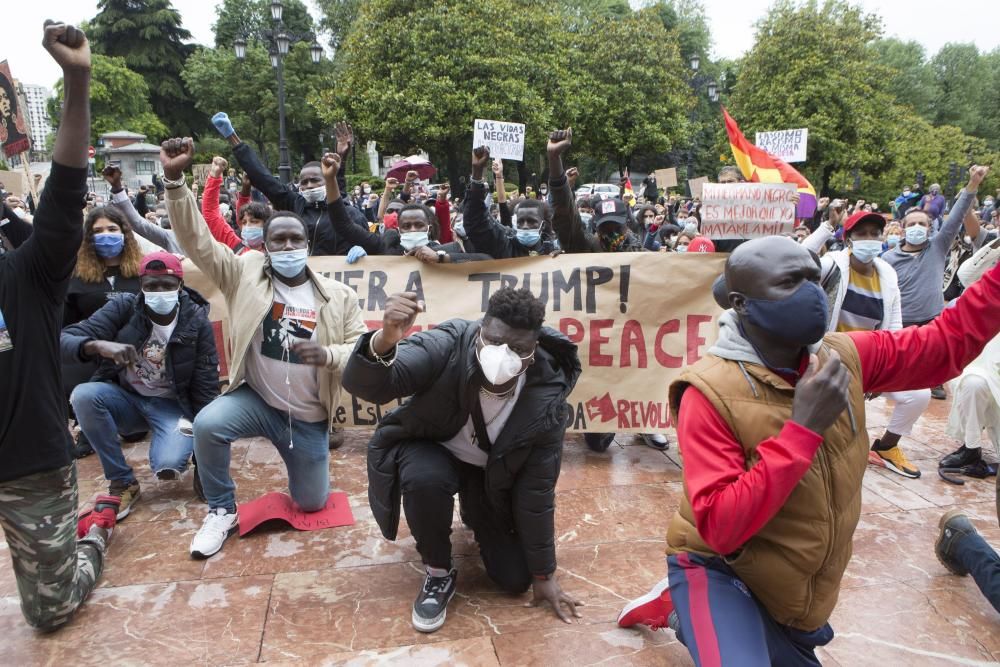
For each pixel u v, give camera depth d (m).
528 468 2.61
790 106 28.33
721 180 6.45
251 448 4.63
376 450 2.77
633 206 18.73
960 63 63.25
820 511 1.67
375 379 2.23
